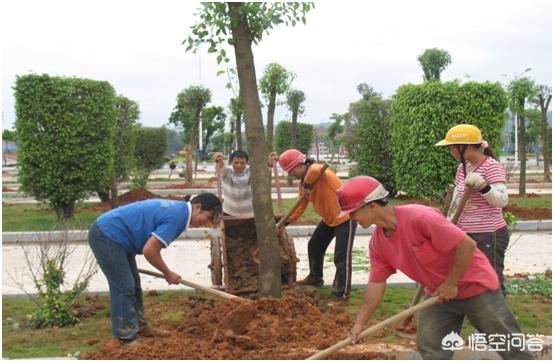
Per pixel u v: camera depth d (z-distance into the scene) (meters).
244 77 6.90
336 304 7.19
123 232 5.74
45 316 6.57
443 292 4.32
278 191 8.34
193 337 5.93
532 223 12.80
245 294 7.37
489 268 4.46
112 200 15.17
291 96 22.81
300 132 32.41
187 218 5.70
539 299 7.28
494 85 14.89
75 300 7.45
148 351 5.46
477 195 6.04
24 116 13.30
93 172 13.77
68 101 13.48
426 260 4.31
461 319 4.69
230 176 8.27
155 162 26.94
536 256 10.01
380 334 6.04
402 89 15.81
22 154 13.41
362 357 5.39
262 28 6.79
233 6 6.71
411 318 6.28
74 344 5.96
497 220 6.07
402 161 15.73
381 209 4.26
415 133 15.02
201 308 6.78
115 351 5.48
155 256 5.62
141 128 26.67
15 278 8.72
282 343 5.68
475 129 5.94
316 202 7.32
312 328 5.95
